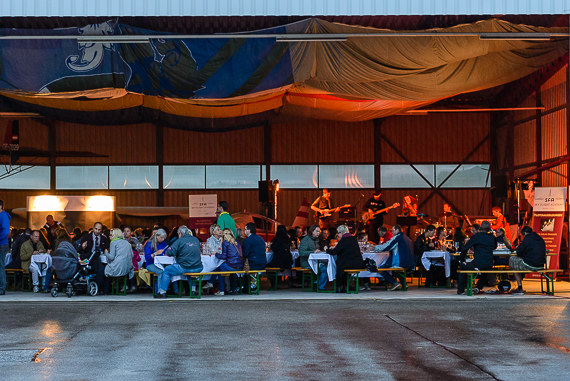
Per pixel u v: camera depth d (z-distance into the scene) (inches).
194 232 697.6
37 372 265.6
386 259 604.7
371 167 1074.7
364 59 604.4
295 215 1071.0
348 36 579.2
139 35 572.7
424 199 1069.8
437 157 1071.6
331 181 1075.9
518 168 965.2
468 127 1068.5
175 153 1074.7
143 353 305.4
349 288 607.8
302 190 1075.3
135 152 1071.0
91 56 590.2
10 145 956.6
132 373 263.6
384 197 1071.6
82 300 523.2
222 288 564.4
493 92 1002.1
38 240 606.9
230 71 592.4
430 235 653.3
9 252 647.8
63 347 321.1
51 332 366.9
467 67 672.4
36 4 569.0
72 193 1061.1
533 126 908.0
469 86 697.0
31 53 587.5
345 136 1077.8
